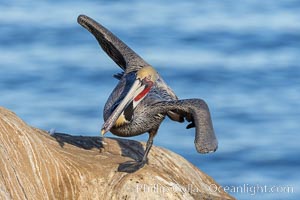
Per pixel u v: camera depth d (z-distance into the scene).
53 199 14.12
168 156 16.47
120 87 15.90
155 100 15.48
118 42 16.62
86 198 14.30
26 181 13.84
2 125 14.12
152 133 15.65
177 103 15.11
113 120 14.92
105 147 16.17
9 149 13.92
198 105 14.91
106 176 14.56
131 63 16.28
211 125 14.61
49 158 14.41
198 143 14.21
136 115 15.41
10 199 13.16
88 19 16.89
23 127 14.42
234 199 16.61
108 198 14.29
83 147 16.00
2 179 13.29
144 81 15.58
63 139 16.03
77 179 14.45
